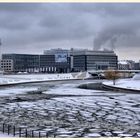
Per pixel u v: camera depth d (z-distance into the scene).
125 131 36.72
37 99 74.25
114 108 57.38
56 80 185.50
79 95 84.81
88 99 73.62
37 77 193.12
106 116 48.31
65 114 50.38
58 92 95.38
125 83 137.38
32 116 48.25
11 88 114.62
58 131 36.62
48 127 39.12
